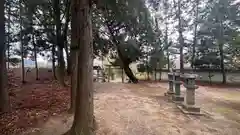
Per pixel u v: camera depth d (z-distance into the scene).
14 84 8.33
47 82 9.51
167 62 12.24
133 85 9.19
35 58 10.35
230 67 10.97
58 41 8.38
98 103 4.94
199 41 11.34
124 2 3.67
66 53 8.94
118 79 13.07
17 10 7.60
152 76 12.79
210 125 3.36
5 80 4.19
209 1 10.24
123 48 10.30
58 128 3.21
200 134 2.91
